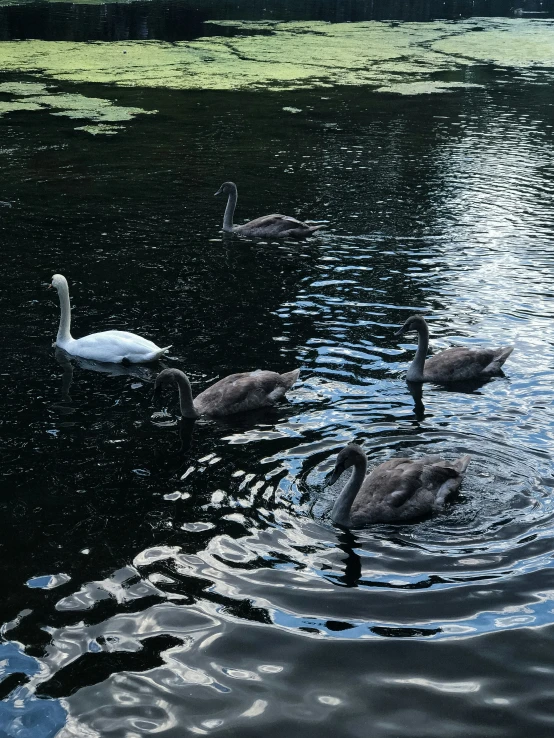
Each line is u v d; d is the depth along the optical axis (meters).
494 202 23.83
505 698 7.10
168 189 24.42
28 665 7.47
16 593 8.41
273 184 25.22
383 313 16.28
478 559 8.97
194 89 38.16
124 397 12.87
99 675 7.38
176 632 7.89
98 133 30.08
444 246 20.27
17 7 62.62
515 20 68.06
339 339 15.06
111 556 8.99
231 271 18.44
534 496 10.12
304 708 7.00
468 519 9.71
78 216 21.80
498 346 14.84
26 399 12.68
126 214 22.14
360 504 9.78
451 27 62.53
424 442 11.41
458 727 6.80
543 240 20.75
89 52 46.19
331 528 9.56
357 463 9.59
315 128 32.03
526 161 28.23
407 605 8.26
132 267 18.48
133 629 7.93
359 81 41.44
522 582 8.58
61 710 6.99
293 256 19.50
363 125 32.75
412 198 24.12
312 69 44.12
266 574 8.73
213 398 12.47
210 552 9.08
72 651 7.65
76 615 8.11
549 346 14.84
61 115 32.31
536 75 45.09
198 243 20.25
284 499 10.10
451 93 39.50
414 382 13.41
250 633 7.88
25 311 16.05
